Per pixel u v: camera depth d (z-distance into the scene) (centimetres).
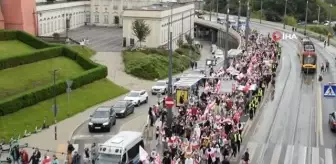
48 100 7281
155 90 8656
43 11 13450
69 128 6300
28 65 8706
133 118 6912
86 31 15600
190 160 4300
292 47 14588
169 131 5275
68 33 14775
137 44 13112
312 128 6244
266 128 6203
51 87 7369
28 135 5884
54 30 14438
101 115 6275
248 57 10131
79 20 16825
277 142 5619
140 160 4288
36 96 6988
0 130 5909
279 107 7362
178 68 11319
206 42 18975
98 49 12194
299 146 5478
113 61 10994
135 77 10012
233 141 5075
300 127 6278
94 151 4791
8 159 4722
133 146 4562
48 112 6862
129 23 13088
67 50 9762
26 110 6706
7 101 6406
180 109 6038
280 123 6462
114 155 4372
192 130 5309
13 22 11875
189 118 5603
